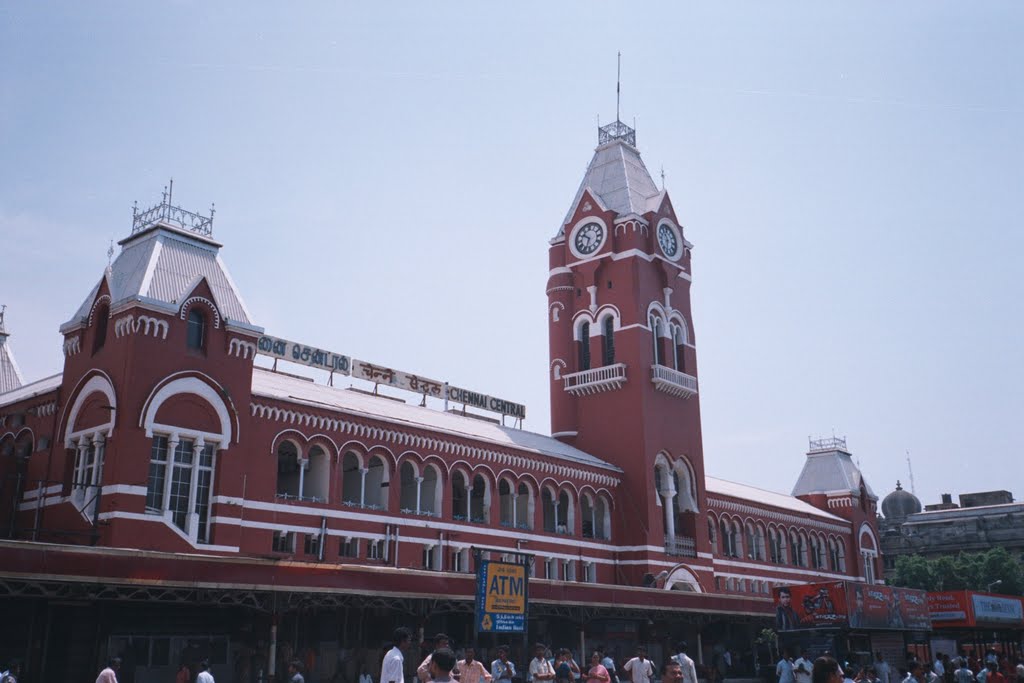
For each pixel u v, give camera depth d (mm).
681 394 69000
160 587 30297
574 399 68750
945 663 49875
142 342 38531
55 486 40625
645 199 72625
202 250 43938
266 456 42656
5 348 60750
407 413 53312
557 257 72125
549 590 44031
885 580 112000
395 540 47656
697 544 66938
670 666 21969
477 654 44750
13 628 33656
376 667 40875
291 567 33500
